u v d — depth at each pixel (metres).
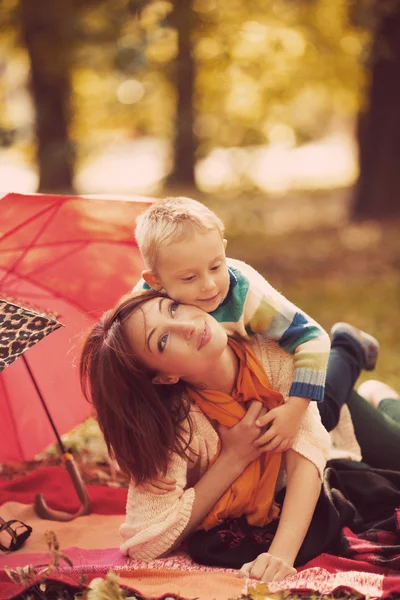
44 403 3.37
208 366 2.60
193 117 13.40
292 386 2.70
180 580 2.58
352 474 3.07
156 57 11.77
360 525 2.94
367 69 11.44
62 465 4.10
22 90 14.93
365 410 3.43
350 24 11.64
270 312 2.68
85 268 3.41
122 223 3.25
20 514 3.35
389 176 11.68
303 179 19.64
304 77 13.80
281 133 14.53
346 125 25.80
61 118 12.51
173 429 2.69
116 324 2.62
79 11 9.90
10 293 3.47
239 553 2.71
